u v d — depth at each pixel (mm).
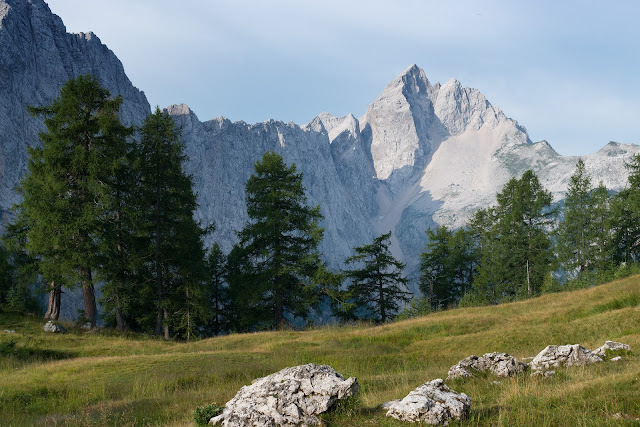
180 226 42219
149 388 19047
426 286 71625
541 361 16688
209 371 21953
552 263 66500
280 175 48000
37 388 18625
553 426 9586
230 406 10867
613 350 17203
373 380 17688
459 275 74250
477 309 40281
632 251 65562
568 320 30578
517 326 30719
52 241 34844
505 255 68375
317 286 47125
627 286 34875
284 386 10648
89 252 35656
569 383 13148
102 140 38250
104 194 35969
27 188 36031
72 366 23422
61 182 36031
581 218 66625
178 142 43344
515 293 67750
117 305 38812
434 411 9953
